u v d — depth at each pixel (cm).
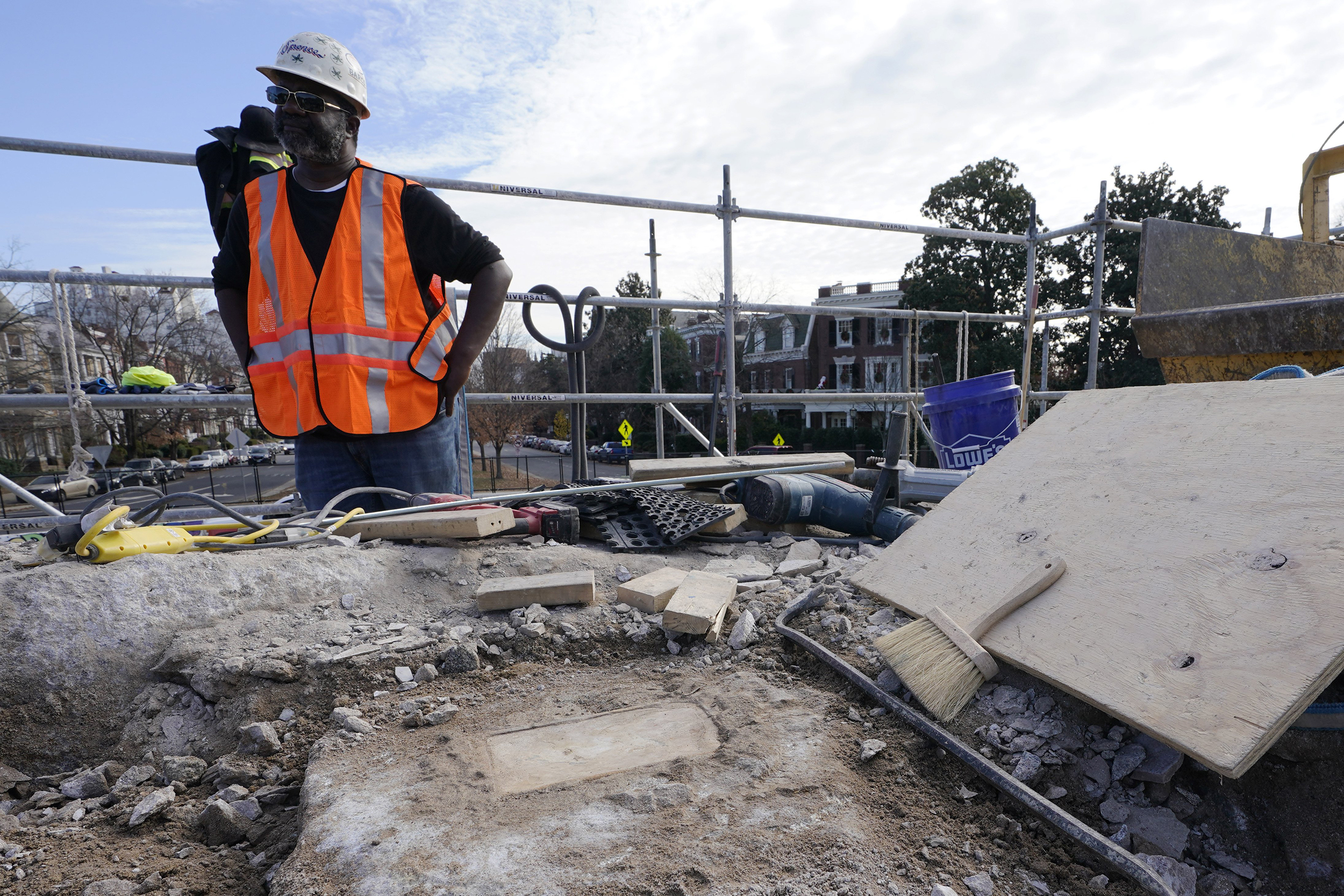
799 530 425
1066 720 197
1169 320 385
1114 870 158
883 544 390
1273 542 174
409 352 329
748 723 207
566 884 140
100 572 253
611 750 197
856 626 264
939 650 214
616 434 4384
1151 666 170
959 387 479
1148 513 211
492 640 261
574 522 361
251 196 311
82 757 222
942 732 195
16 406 396
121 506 278
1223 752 142
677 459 468
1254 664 153
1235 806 176
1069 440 268
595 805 168
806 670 246
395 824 163
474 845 154
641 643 266
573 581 283
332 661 236
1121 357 2861
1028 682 212
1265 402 216
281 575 278
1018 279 2902
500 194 464
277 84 296
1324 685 142
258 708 223
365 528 324
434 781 182
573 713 221
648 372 4103
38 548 291
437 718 217
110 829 184
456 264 330
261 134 353
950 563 252
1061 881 156
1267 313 340
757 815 163
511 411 3259
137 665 239
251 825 184
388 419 325
